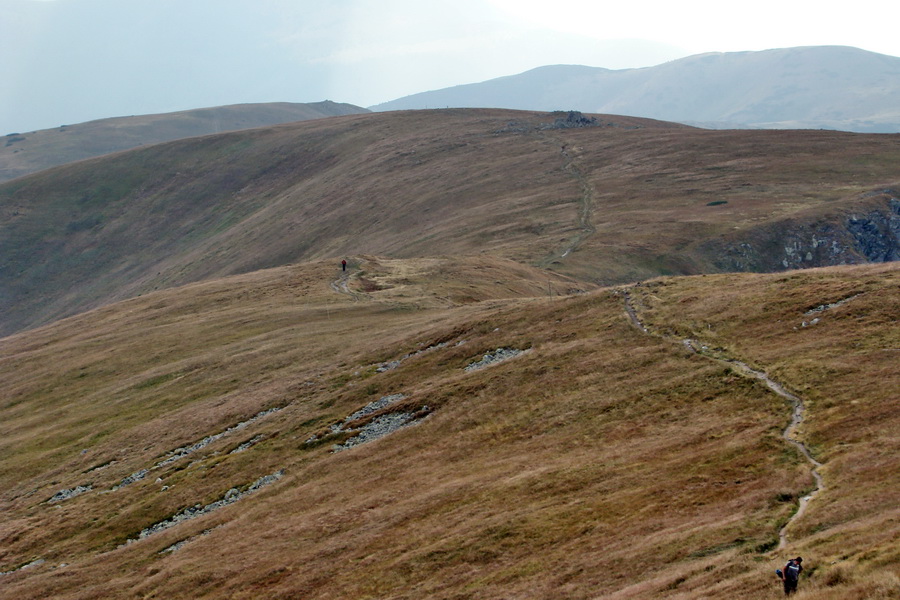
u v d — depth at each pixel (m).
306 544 38.31
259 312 102.88
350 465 48.84
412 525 36.19
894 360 36.47
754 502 27.08
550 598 25.03
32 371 100.00
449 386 56.69
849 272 52.59
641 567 25.02
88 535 50.81
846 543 21.14
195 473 56.25
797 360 40.50
